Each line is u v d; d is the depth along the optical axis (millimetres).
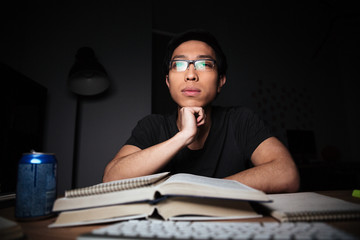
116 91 2203
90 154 2047
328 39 4180
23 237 308
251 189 386
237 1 3684
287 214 347
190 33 1002
